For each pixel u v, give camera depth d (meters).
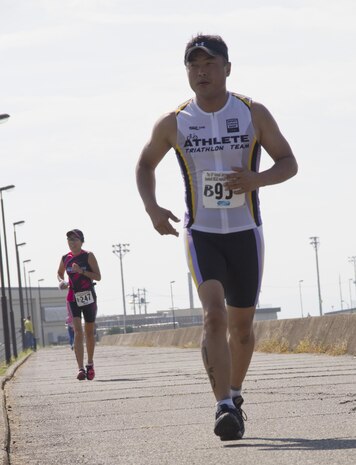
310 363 26.11
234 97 11.77
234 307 11.82
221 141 11.62
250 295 11.73
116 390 20.02
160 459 10.00
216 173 11.55
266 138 11.74
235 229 11.55
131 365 33.16
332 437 10.87
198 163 11.66
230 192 11.53
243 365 12.12
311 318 34.56
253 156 11.74
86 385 22.41
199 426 12.70
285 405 14.77
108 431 12.81
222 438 11.08
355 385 17.70
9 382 25.44
